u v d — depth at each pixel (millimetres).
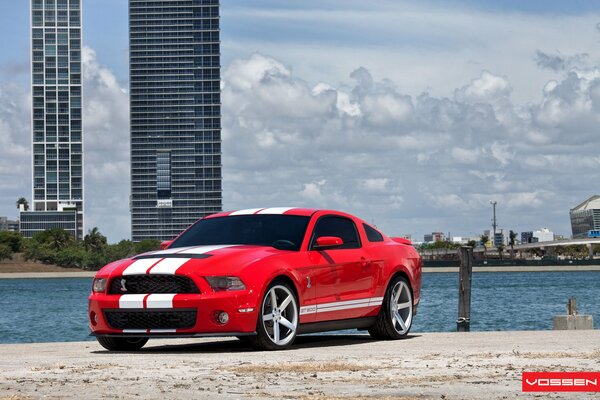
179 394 6227
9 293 126312
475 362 8195
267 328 10047
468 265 16375
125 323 9992
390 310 11703
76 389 6547
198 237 11086
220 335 9625
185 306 9641
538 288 104062
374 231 12039
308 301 10469
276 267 10086
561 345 10094
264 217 11148
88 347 11391
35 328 41344
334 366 7863
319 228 11078
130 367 8086
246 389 6469
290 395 6082
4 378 7406
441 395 5996
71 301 88312
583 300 62031
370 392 6211
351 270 11117
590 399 5816
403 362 8258
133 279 10008
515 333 12516
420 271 12539
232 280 9719
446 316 42844
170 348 10781
